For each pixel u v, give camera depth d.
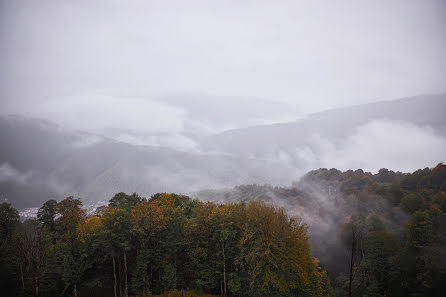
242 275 44.38
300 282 40.97
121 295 47.62
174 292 45.78
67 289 47.22
